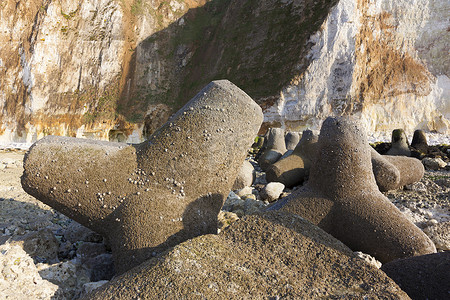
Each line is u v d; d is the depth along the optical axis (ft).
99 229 9.14
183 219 8.75
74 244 10.59
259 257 7.13
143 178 8.84
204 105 9.29
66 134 87.04
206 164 9.05
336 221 10.84
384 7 79.66
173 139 9.02
